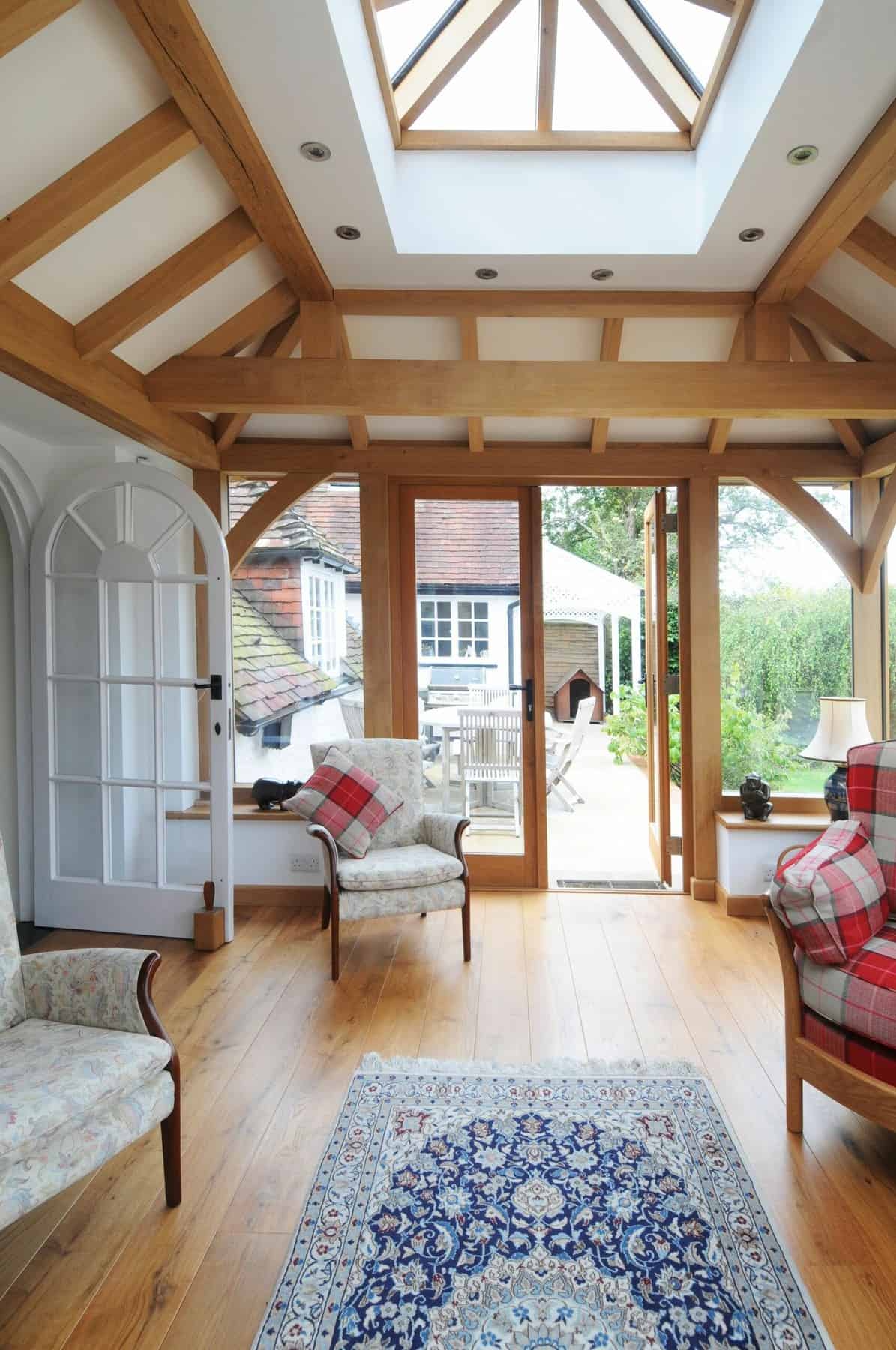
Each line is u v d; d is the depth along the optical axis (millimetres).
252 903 4137
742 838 3930
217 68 1944
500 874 4375
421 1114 2252
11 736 4121
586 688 9352
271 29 1833
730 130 2436
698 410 3082
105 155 2178
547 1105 2299
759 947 3502
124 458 3828
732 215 2607
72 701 3730
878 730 4203
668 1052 2596
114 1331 1548
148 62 2043
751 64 2229
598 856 5125
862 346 3143
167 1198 1896
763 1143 2129
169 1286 1655
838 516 4289
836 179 2398
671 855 4410
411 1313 1585
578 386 3092
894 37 1841
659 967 3291
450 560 4332
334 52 1906
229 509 4371
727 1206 1882
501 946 3539
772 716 4297
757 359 3152
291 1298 1624
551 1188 1948
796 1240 1774
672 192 2861
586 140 2816
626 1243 1769
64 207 2191
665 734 4320
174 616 3973
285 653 4301
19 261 2232
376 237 2770
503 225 2885
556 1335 1533
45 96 1988
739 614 4285
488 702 4359
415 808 3814
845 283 3043
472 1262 1719
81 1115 1610
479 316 3256
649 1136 2150
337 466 4172
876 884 2287
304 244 2787
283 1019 2834
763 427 4117
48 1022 1968
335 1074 2469
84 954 1991
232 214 2713
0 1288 1652
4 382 2836
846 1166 2033
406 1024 2795
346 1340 1525
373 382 3129
